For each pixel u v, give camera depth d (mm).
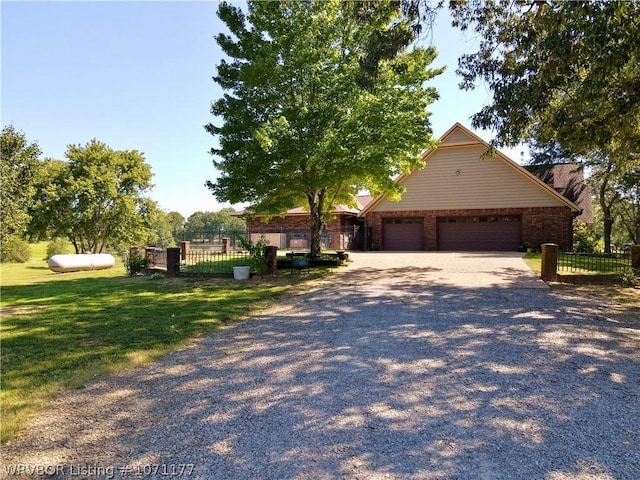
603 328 6184
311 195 15445
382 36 8961
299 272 13648
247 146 12172
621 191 27328
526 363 4660
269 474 2586
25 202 17641
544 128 9984
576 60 7191
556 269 10969
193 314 7508
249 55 13023
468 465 2672
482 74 9359
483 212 22375
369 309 7715
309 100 13258
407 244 24281
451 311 7395
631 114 8430
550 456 2773
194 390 3979
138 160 30547
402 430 3141
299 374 4395
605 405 3578
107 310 8062
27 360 4875
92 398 3793
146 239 30562
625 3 6164
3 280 15211
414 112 12875
